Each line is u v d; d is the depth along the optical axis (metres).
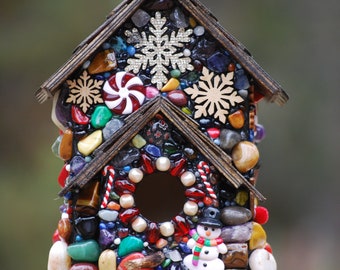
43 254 6.96
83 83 3.56
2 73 7.59
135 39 3.56
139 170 3.48
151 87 3.56
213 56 3.56
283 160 9.41
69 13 7.59
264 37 9.46
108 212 3.48
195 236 3.50
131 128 3.44
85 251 3.50
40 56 7.60
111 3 7.63
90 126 3.57
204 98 3.56
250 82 3.57
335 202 9.44
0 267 6.91
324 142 9.35
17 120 7.52
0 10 7.63
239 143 3.55
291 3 9.62
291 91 9.40
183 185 3.54
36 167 7.31
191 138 3.45
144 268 3.47
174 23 3.56
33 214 7.07
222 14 9.51
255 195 3.46
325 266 9.21
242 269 3.53
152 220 3.73
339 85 9.50
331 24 9.63
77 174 3.47
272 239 9.46
